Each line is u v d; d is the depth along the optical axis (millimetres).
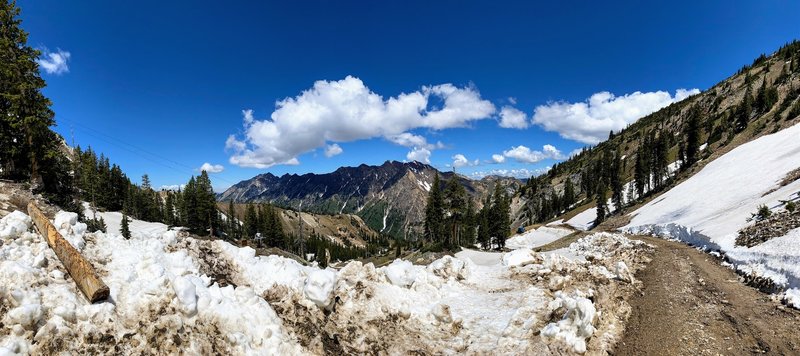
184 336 7801
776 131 70188
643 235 44281
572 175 174125
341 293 12047
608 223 76438
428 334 11859
